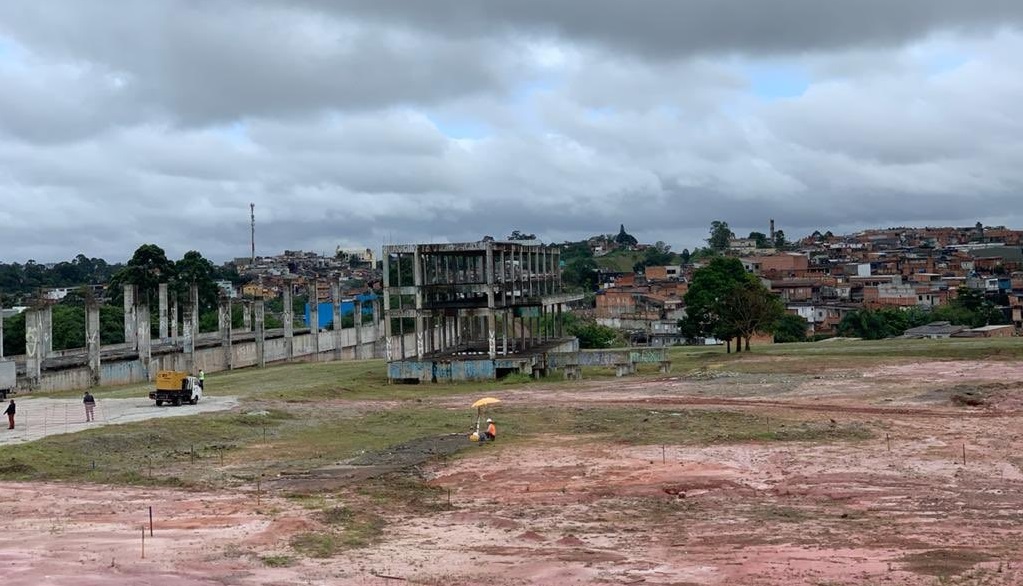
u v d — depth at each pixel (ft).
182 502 118.32
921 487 121.29
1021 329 492.95
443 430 185.16
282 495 123.54
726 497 119.44
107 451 158.61
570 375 303.48
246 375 320.09
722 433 168.66
